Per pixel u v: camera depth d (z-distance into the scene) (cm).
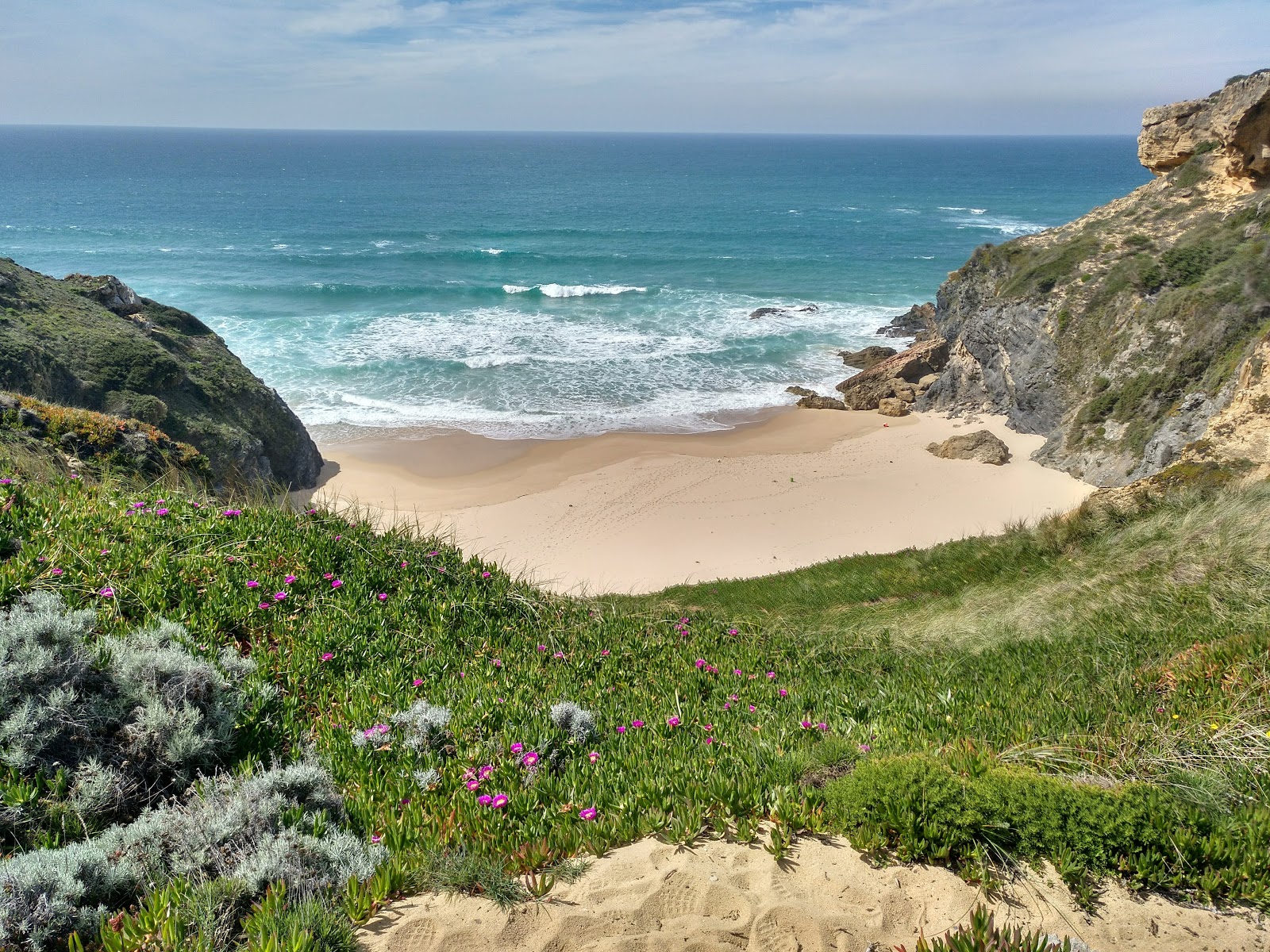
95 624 571
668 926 392
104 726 483
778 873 429
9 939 333
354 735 550
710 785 506
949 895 410
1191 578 912
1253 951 374
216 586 691
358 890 395
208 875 398
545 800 513
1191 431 2630
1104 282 3422
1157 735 541
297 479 3139
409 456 3450
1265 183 3506
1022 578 1259
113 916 361
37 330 2628
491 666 728
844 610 1384
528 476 3244
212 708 516
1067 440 3225
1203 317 2956
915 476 3147
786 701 724
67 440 1435
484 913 393
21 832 416
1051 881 415
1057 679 732
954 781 455
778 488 3064
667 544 2616
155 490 905
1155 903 402
